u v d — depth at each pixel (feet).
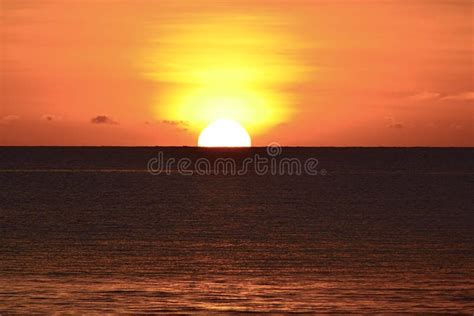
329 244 216.74
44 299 148.15
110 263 184.44
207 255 197.36
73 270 175.22
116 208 319.27
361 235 235.81
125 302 146.92
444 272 175.32
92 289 156.46
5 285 158.92
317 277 170.09
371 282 164.66
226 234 238.27
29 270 174.70
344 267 181.47
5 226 254.68
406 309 143.43
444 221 273.33
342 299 150.30
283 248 209.46
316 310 142.92
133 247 209.67
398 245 214.69
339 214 297.53
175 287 159.33
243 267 180.96
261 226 258.57
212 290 156.97
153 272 174.29
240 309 143.33
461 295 153.38
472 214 297.53
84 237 229.04
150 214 296.10
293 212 304.71
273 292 155.53
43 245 212.02
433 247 210.79
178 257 193.67
